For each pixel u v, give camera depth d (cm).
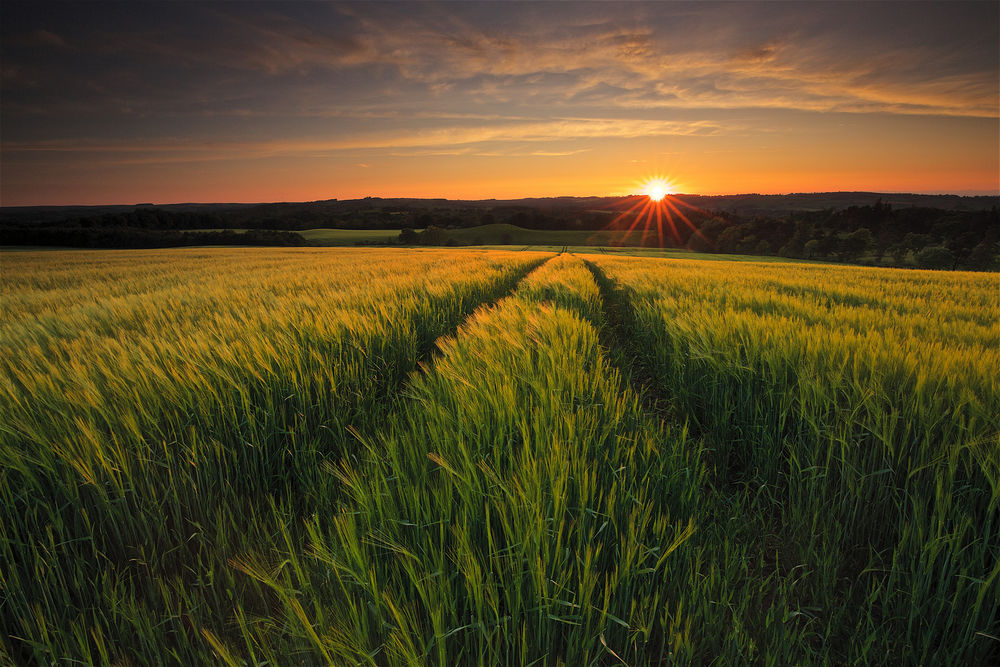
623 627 151
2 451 206
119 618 169
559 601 141
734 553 183
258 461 272
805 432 266
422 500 175
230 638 162
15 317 760
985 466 186
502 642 147
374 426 321
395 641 128
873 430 222
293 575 178
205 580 191
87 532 206
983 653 163
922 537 178
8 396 243
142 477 223
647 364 576
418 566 153
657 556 172
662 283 1089
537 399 258
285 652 138
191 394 265
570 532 163
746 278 1358
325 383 325
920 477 216
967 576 162
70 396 247
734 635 144
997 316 614
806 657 150
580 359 342
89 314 638
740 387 314
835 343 324
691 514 201
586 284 1138
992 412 223
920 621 168
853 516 221
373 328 437
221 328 425
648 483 202
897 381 267
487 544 169
